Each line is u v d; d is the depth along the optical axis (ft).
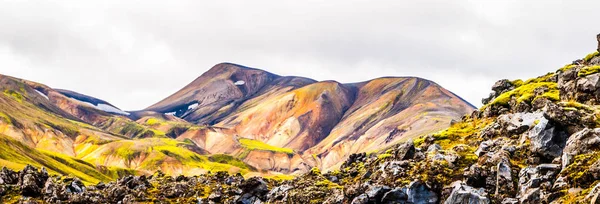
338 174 380.99
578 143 227.20
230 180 434.30
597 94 286.25
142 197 397.19
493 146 296.10
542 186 220.23
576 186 204.23
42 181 418.10
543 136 257.96
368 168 353.31
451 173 273.54
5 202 377.09
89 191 402.52
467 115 418.31
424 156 303.68
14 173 426.92
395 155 323.37
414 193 265.95
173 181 454.40
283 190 353.92
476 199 239.71
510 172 247.09
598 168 199.21
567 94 310.86
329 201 306.14
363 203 272.51
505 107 377.30
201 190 414.00
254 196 370.94
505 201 231.71
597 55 385.50
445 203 250.57
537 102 330.13
